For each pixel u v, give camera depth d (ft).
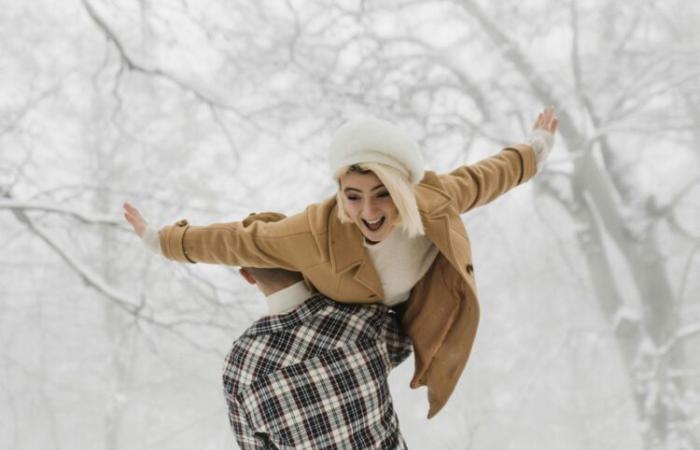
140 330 21.21
